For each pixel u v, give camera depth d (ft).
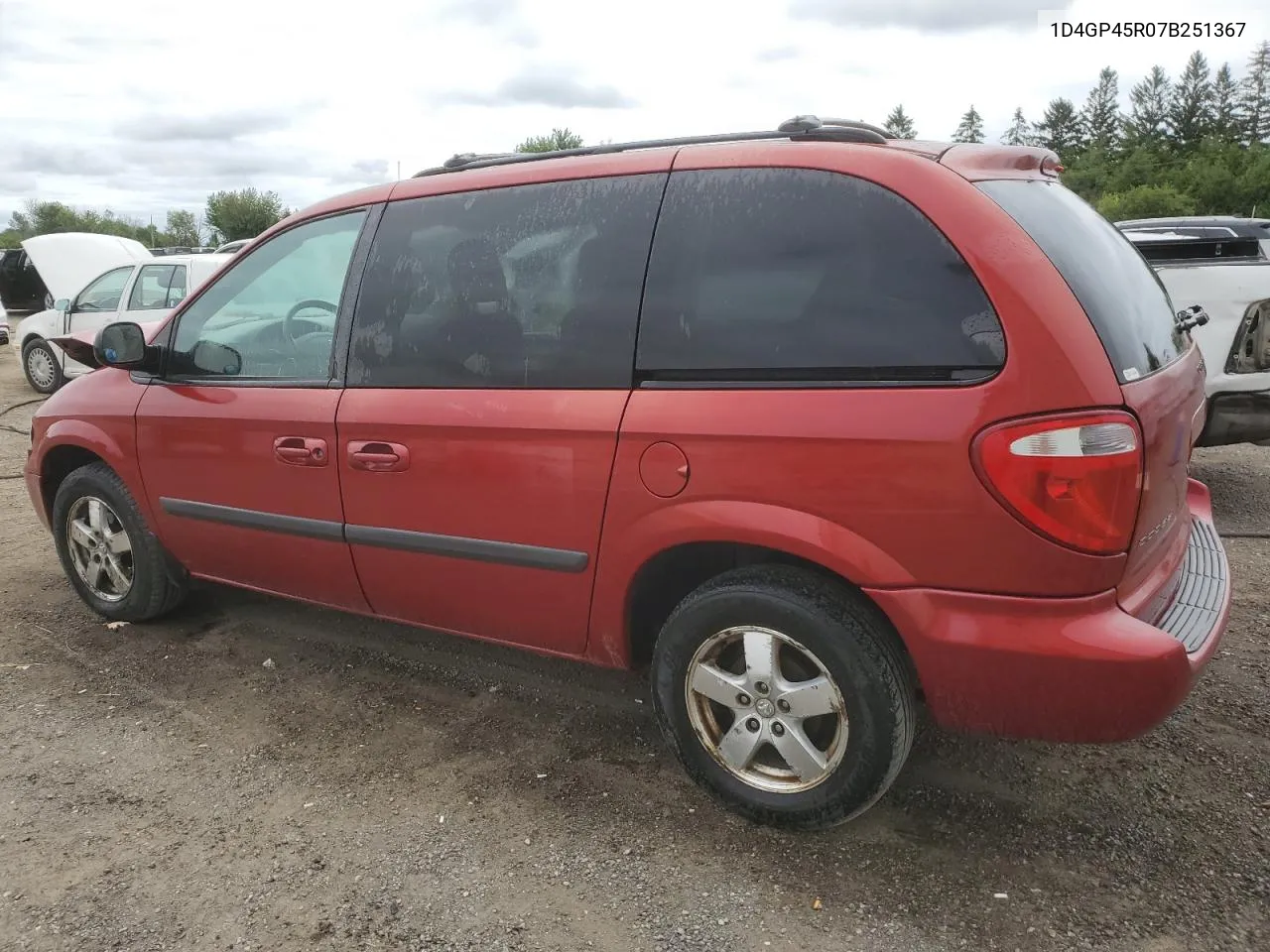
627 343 8.43
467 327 9.37
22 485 22.66
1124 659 6.81
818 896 7.64
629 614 8.84
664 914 7.51
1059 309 6.86
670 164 8.55
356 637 13.04
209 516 11.60
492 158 10.13
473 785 9.37
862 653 7.61
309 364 10.64
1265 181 237.66
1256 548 15.56
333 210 10.72
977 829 8.44
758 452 7.64
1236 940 7.02
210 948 7.29
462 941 7.29
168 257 33.47
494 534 9.23
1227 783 8.99
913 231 7.32
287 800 9.19
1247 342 16.44
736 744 8.46
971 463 6.88
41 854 8.45
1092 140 339.57
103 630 13.43
